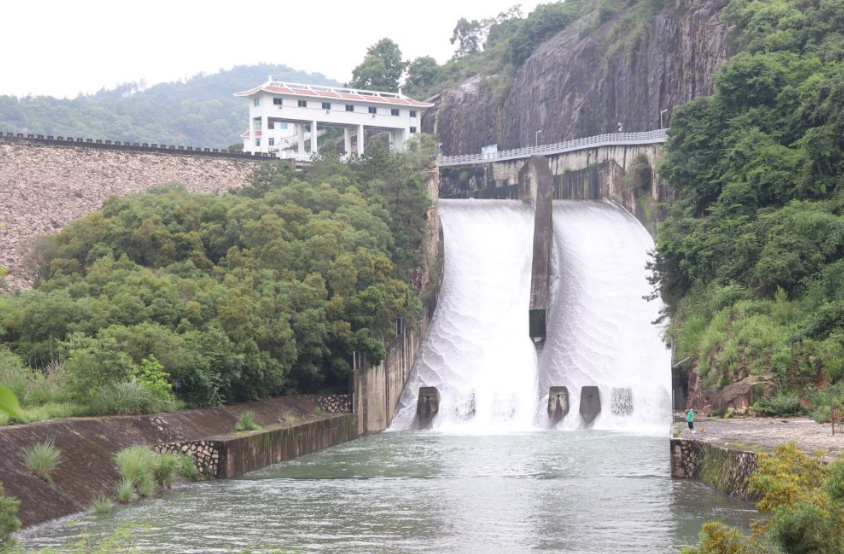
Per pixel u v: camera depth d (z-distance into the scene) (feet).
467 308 347.36
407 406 315.58
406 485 175.63
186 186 362.53
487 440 260.21
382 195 350.84
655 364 317.42
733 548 81.66
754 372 230.27
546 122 580.71
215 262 294.87
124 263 273.33
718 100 329.11
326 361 282.36
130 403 188.03
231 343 231.30
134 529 133.18
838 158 281.13
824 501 82.28
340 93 490.90
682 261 298.35
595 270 360.69
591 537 128.16
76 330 219.82
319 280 282.36
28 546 121.19
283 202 314.55
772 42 358.84
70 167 340.59
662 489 164.86
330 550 121.29
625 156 413.59
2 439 146.20
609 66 530.68
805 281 252.42
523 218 389.19
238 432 202.80
